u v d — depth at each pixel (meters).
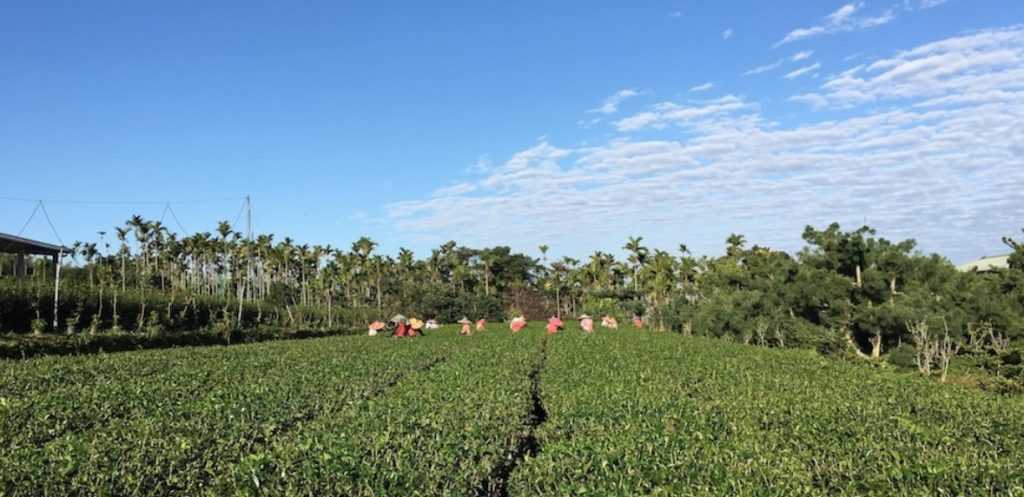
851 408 13.88
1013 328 25.84
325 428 11.90
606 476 8.52
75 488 8.32
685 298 62.28
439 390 16.83
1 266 60.81
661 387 17.23
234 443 11.26
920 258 30.83
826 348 32.66
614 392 15.69
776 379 19.72
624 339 41.62
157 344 41.28
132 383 19.50
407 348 37.47
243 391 17.36
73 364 25.30
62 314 41.88
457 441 10.55
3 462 9.38
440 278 126.06
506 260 130.62
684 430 11.39
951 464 9.13
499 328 74.12
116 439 11.24
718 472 8.59
